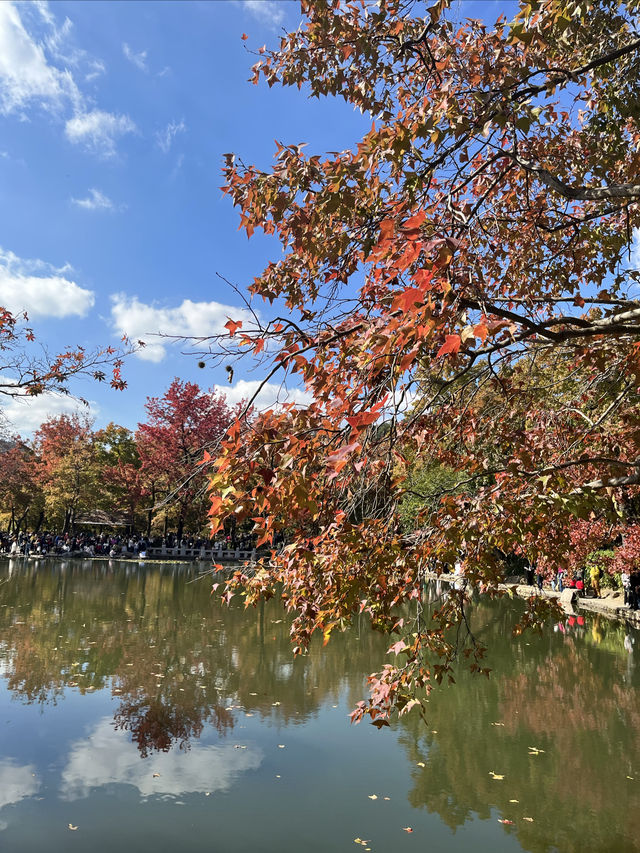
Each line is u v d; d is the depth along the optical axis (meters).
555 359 5.64
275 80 4.29
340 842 5.22
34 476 44.75
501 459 4.81
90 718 8.09
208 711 8.60
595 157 4.97
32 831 5.20
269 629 15.48
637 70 4.80
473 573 3.58
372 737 7.80
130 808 5.66
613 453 4.70
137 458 55.47
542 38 3.96
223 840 5.17
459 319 2.55
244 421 2.85
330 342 3.08
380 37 3.94
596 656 13.22
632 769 6.90
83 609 17.67
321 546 3.55
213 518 2.60
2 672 10.16
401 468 4.08
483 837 5.38
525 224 5.21
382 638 14.45
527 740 7.81
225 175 3.93
